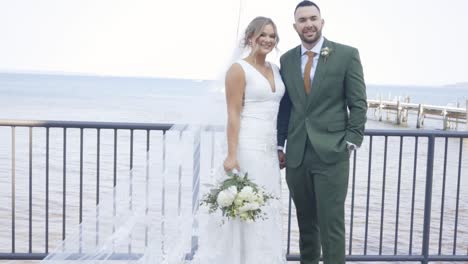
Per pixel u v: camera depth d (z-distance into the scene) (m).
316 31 4.23
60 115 31.69
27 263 5.76
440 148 22.50
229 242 4.36
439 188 12.64
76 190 10.59
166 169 4.40
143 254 4.37
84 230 4.32
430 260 5.34
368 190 5.43
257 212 4.14
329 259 4.30
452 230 8.59
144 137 21.58
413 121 43.12
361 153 19.19
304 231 4.60
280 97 4.41
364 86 4.25
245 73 4.25
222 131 4.41
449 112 32.50
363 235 8.06
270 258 4.36
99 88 99.88
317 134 4.27
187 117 4.42
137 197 4.38
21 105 40.78
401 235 8.16
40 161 14.50
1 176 12.20
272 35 4.27
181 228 4.40
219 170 4.41
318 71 4.27
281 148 4.60
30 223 5.09
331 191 4.26
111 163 14.02
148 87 125.50
